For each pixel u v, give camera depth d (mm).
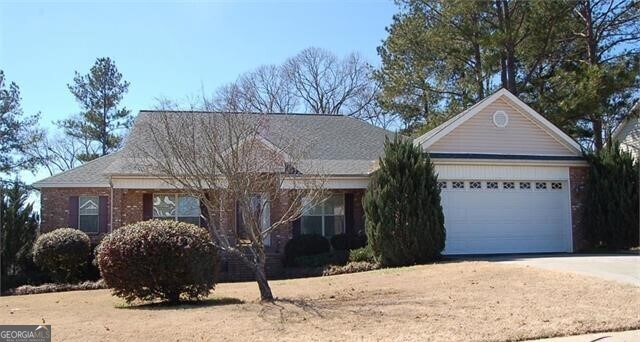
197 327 9352
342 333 8867
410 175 19219
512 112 22812
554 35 31250
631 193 21828
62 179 24250
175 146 15516
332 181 21953
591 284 12227
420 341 8461
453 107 33031
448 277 14211
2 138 39500
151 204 21875
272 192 14812
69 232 20656
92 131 46250
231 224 18250
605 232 21828
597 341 8586
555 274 13430
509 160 21969
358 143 25359
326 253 20547
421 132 32219
